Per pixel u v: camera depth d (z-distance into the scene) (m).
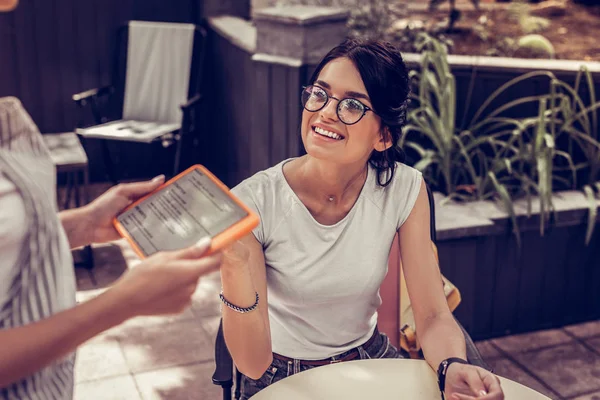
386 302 2.16
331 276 1.75
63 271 1.09
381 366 1.68
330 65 1.67
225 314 1.56
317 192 1.76
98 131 4.54
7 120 1.08
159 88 4.92
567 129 3.46
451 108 3.41
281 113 3.76
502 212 3.28
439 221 3.17
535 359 3.24
